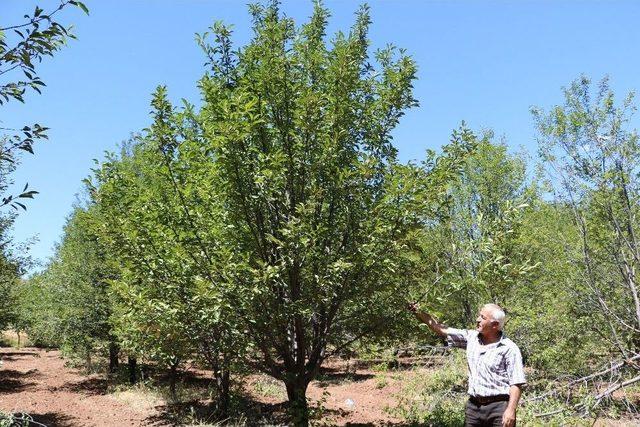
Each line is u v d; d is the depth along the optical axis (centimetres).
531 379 998
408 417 1006
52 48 315
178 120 705
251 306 662
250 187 707
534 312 1096
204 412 1248
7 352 3039
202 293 620
